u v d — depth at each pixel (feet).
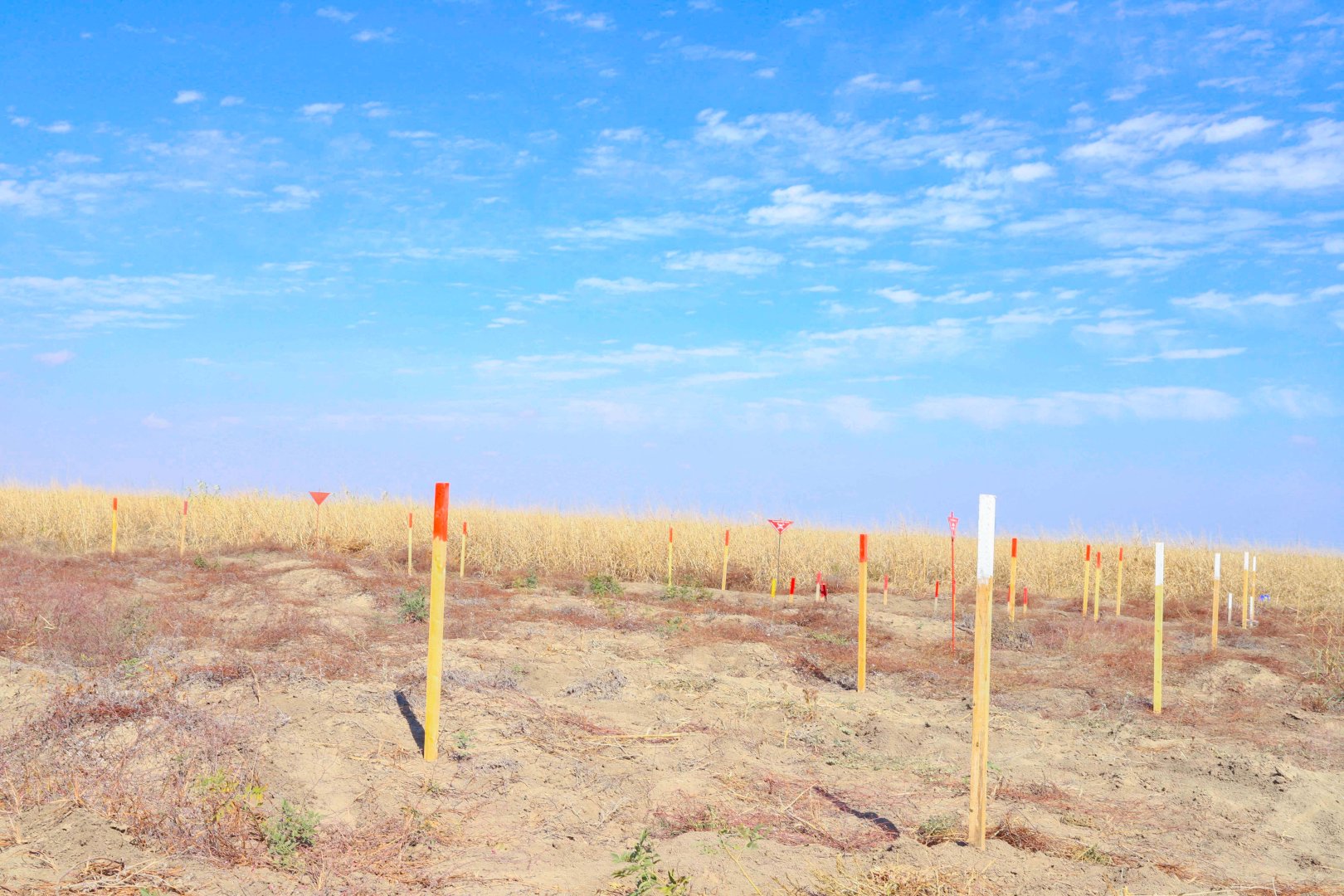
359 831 19.31
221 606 45.19
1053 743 30.71
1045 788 25.53
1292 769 27.37
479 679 32.07
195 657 31.42
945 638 49.85
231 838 18.11
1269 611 66.49
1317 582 75.61
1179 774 27.66
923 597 68.59
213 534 80.74
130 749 21.20
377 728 25.61
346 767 22.62
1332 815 24.21
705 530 80.28
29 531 77.97
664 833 20.76
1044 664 44.37
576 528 78.13
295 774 21.58
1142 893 18.22
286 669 30.25
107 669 29.50
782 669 40.06
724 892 17.31
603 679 34.40
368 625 41.83
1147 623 57.67
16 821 17.71
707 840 19.99
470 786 22.47
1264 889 19.10
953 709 35.09
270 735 23.50
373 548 77.56
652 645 42.22
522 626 44.37
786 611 57.77
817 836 20.88
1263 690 39.32
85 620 35.73
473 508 90.17
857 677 37.65
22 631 35.17
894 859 19.04
